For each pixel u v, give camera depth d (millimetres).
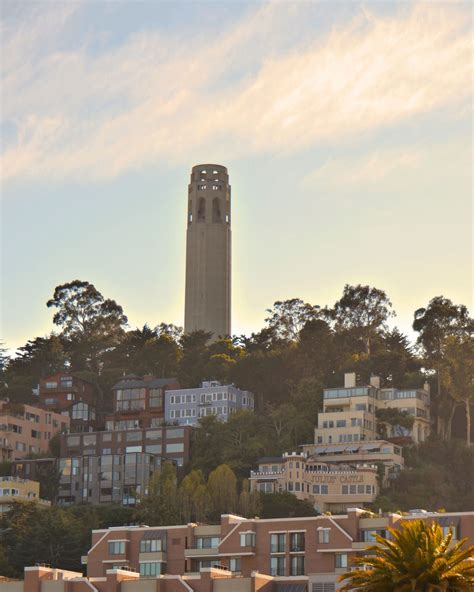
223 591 162750
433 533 127125
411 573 122750
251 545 198000
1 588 168000
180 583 163625
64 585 165250
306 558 194625
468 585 122312
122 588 165000
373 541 191250
